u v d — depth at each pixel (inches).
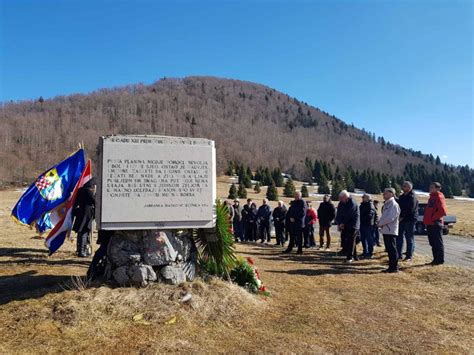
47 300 202.7
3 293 223.9
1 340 165.8
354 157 5310.0
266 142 5403.5
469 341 192.4
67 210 341.4
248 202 692.1
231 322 199.8
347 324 209.6
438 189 379.9
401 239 410.9
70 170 377.1
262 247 550.0
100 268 244.4
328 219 536.1
